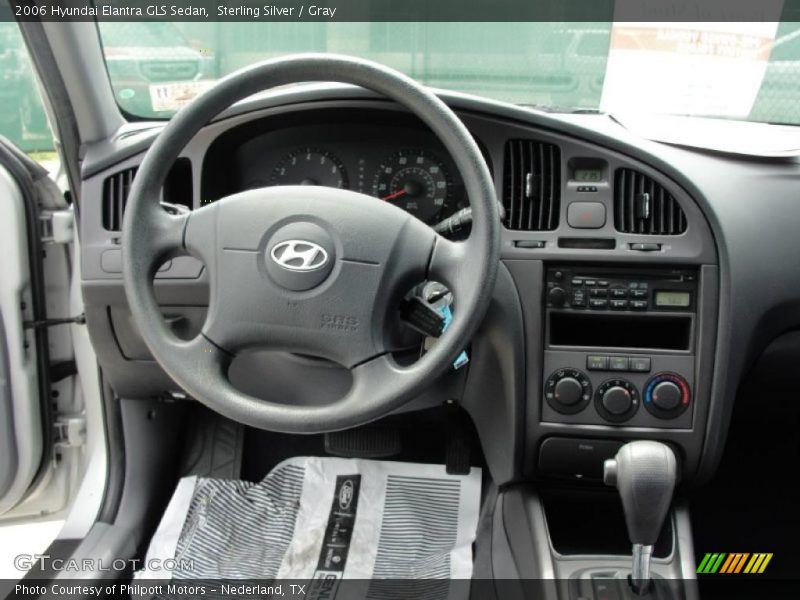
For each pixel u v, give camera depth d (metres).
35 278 1.44
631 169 1.21
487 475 1.59
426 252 0.94
